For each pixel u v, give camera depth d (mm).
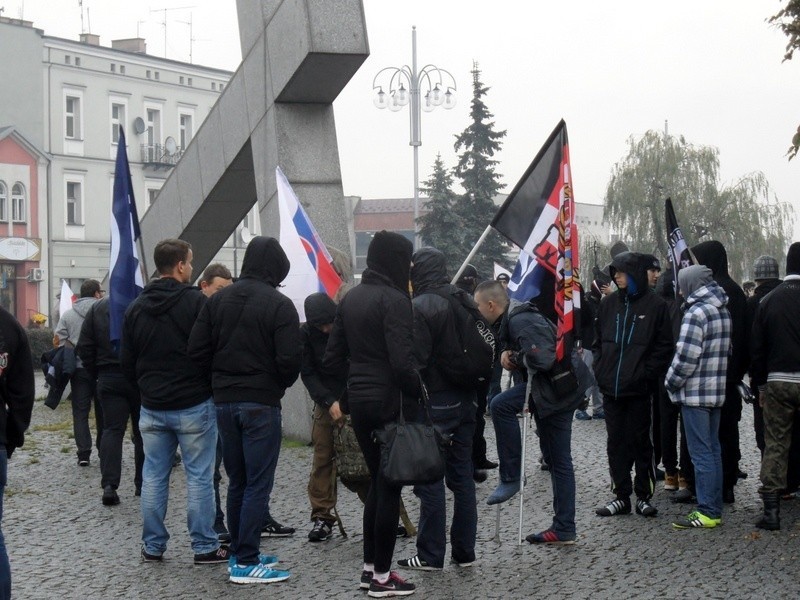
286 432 13688
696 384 8523
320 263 10703
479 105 47812
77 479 11719
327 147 13602
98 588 7082
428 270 7312
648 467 9109
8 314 6145
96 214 56719
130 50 63125
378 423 6758
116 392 10109
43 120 54281
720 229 45750
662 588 6836
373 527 6895
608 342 9078
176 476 11648
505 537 8414
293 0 12758
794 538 8195
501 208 8750
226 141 15023
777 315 8477
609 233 50062
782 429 8516
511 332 8070
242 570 7129
